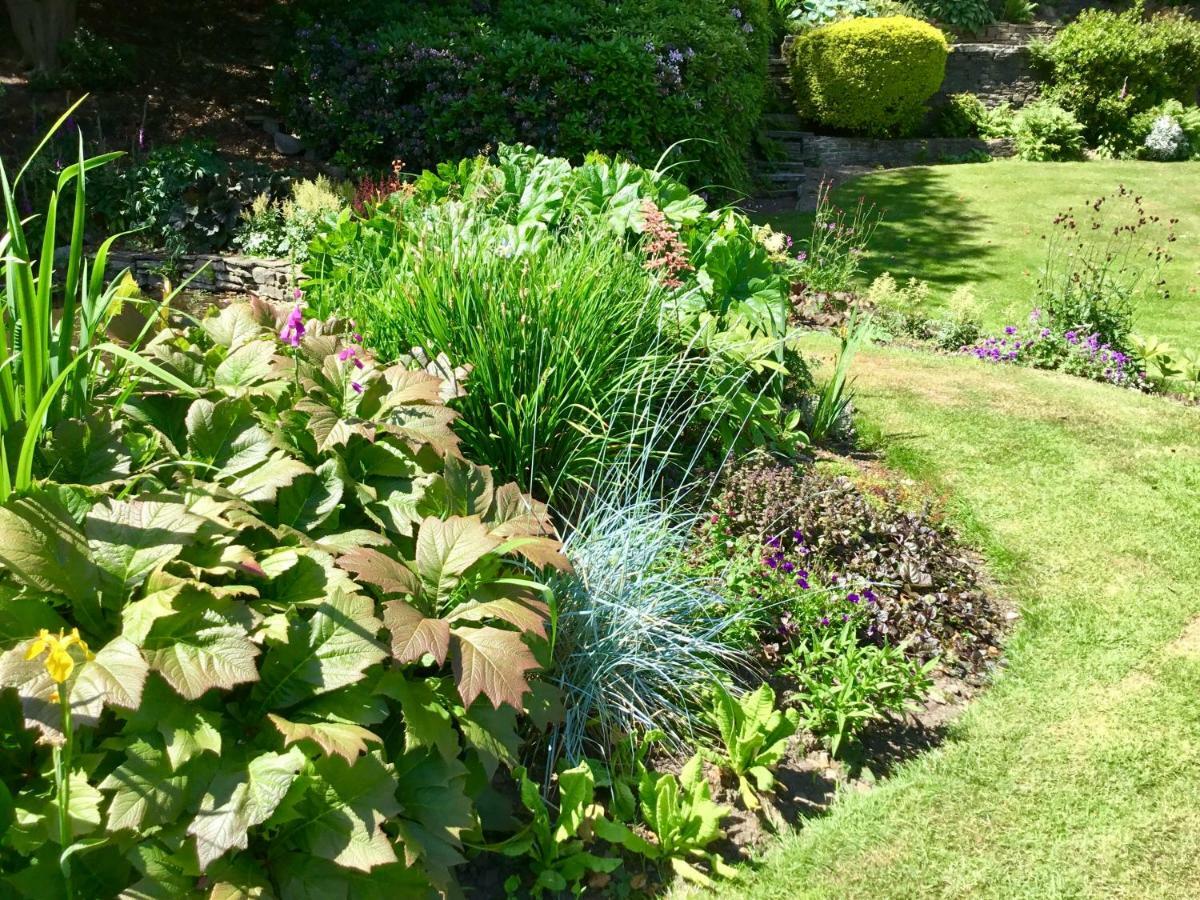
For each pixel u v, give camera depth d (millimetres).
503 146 6301
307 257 8961
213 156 10547
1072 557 4527
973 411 6023
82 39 12141
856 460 5262
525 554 2676
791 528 4156
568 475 3990
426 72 10711
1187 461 5477
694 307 5023
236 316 3373
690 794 2832
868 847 2867
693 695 3297
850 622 3607
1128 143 16672
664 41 10828
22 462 2297
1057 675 3729
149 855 2035
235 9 15188
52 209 2389
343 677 2295
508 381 3885
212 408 2785
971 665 3799
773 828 2953
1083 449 5555
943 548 4375
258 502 2738
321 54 11062
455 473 2943
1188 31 17125
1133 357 7578
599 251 4672
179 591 2244
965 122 16594
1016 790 3115
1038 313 7879
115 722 2232
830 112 15750
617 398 4191
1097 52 16734
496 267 4211
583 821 2711
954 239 11633
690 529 3896
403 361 3561
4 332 2357
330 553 2557
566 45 10578
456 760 2424
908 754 3311
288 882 2127
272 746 2246
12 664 1987
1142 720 3457
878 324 8078
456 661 2406
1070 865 2814
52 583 2207
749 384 5219
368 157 11234
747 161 13961
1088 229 11906
